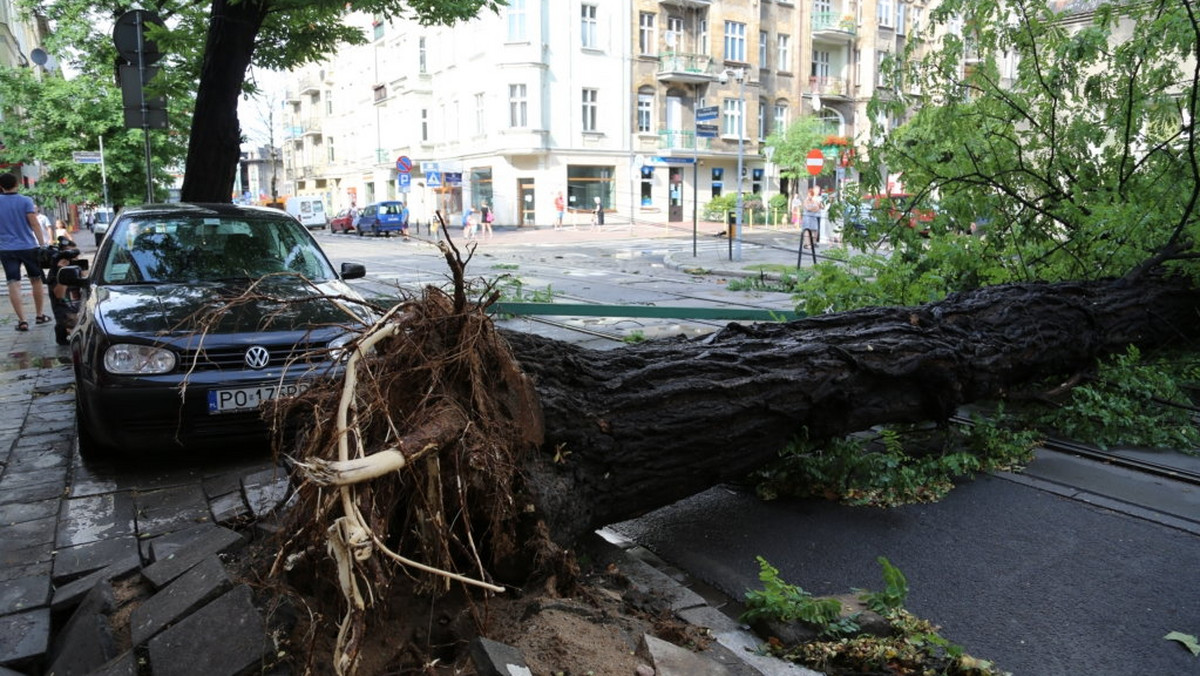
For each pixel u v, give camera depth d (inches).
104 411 185.2
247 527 149.0
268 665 100.8
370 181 2395.4
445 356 113.4
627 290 567.5
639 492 143.9
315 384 116.2
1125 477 198.8
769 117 1982.0
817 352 170.7
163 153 1058.7
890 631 126.0
